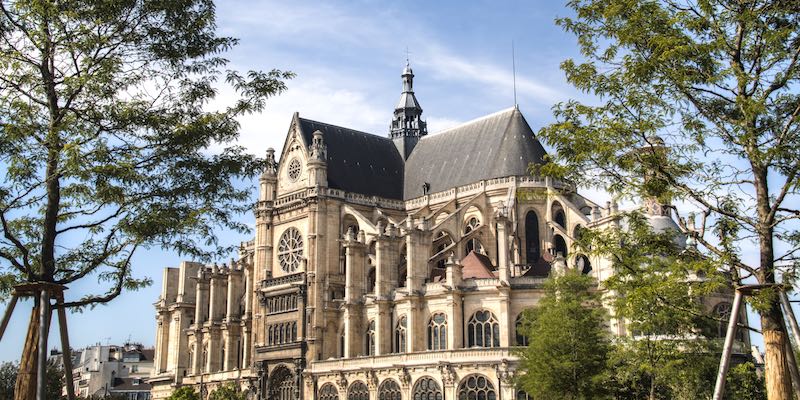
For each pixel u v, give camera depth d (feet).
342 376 293.84
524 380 207.00
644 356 185.47
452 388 255.50
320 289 326.44
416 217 353.31
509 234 306.55
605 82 93.91
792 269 89.20
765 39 86.22
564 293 207.31
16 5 92.68
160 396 453.58
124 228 100.42
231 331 390.63
